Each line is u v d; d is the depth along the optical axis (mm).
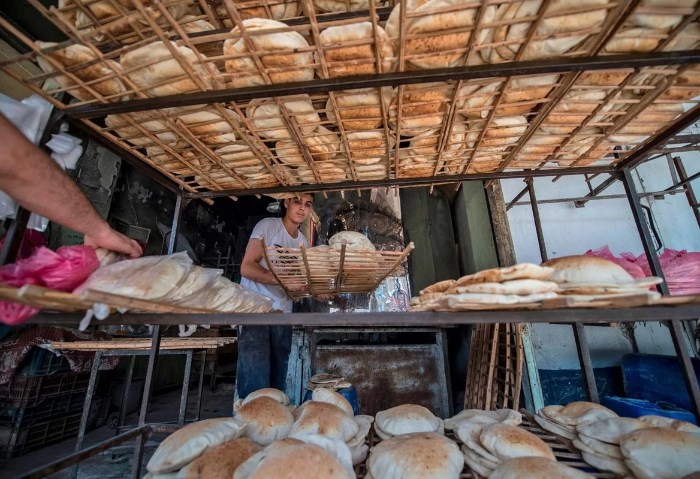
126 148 1214
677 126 1131
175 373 5965
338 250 1393
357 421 1199
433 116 1065
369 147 1240
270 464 706
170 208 5820
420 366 2584
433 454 854
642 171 3416
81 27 769
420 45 777
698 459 780
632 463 832
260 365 2264
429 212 4227
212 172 1422
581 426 1067
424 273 3959
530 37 755
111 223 4547
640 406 1845
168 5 702
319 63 815
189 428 958
